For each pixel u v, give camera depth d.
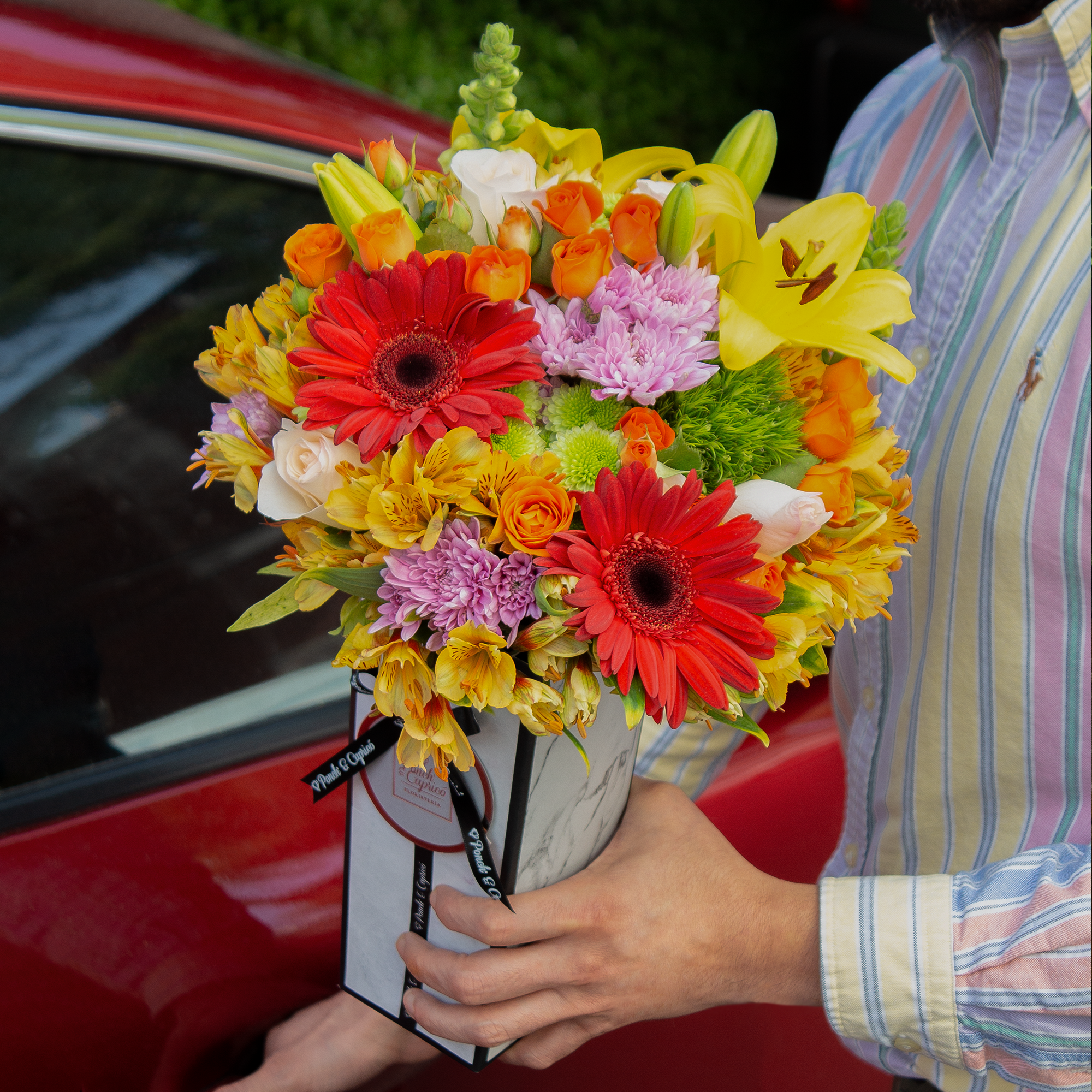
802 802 1.53
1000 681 1.03
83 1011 1.08
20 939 1.07
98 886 1.12
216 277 1.37
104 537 1.25
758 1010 1.45
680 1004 0.96
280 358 0.80
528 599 0.75
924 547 1.08
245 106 1.44
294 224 1.45
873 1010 0.91
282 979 1.17
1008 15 1.05
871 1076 1.60
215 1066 1.14
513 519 0.73
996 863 1.00
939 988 0.89
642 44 4.67
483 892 0.94
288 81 1.53
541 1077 1.27
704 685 0.73
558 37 4.51
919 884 0.92
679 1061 1.38
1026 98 1.05
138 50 1.41
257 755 1.27
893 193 1.25
